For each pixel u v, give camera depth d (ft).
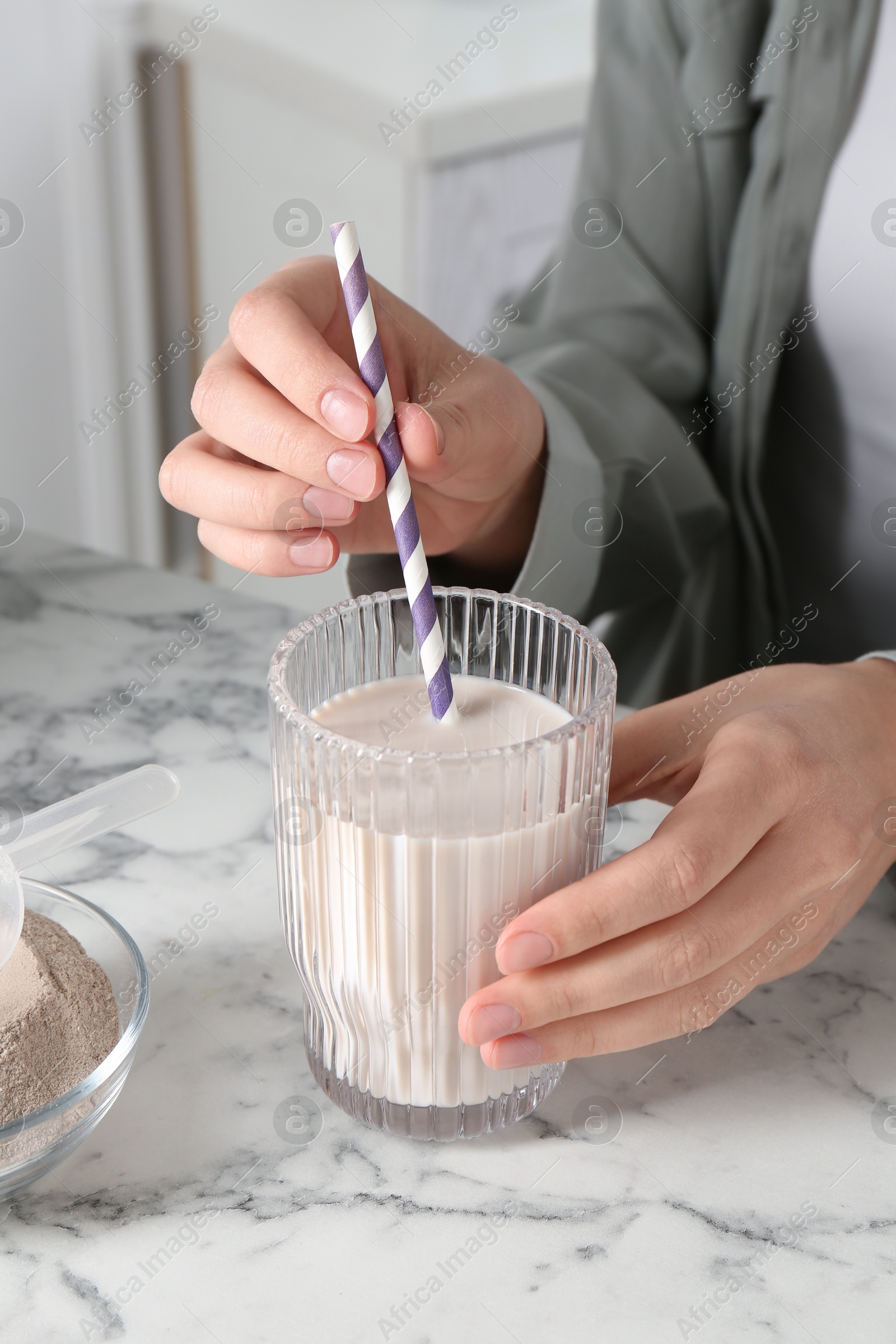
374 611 1.75
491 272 5.84
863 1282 1.42
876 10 3.50
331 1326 1.35
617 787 2.01
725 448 4.00
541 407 2.91
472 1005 1.45
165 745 2.55
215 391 1.89
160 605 3.21
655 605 3.95
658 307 3.92
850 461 3.92
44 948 1.64
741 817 1.61
